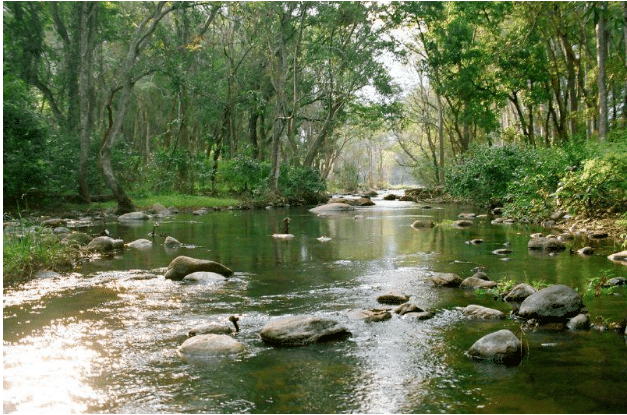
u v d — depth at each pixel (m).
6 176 18.42
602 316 5.31
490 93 30.58
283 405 3.42
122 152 25.66
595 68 23.22
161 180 26.67
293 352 4.44
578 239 11.15
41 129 19.73
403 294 6.21
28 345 4.66
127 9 32.62
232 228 14.92
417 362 4.16
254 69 33.25
